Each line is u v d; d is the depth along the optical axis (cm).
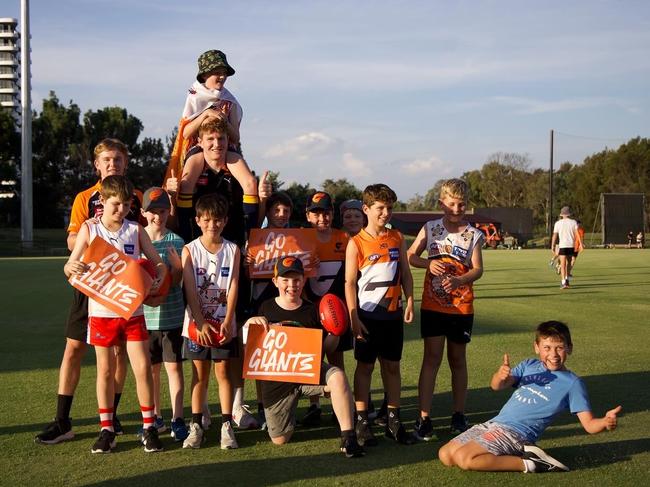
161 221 563
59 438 507
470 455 438
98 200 560
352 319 533
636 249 4691
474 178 10281
